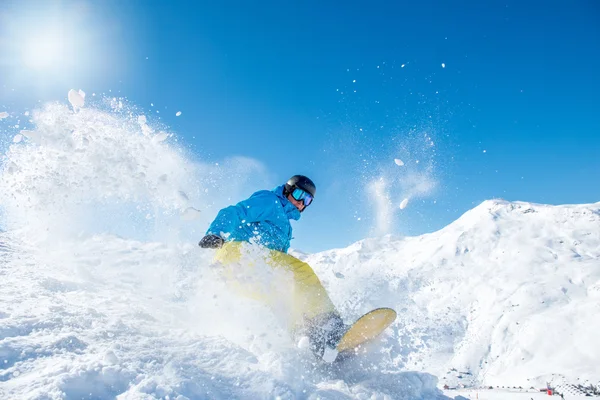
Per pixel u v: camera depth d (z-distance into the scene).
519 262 144.75
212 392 1.99
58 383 1.72
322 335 3.35
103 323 2.67
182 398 1.83
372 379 2.89
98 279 4.30
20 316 2.48
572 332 87.50
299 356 3.19
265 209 4.09
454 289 137.00
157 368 2.11
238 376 2.23
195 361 2.32
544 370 76.31
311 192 4.38
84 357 2.06
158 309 3.56
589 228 159.38
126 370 1.95
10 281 3.56
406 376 2.92
